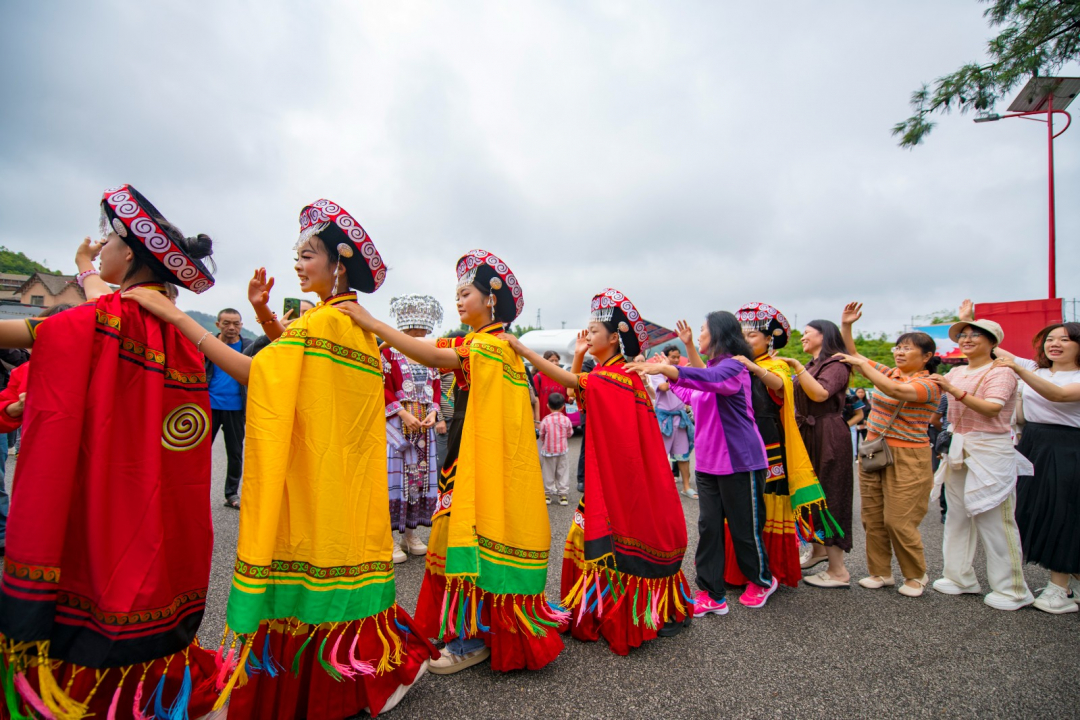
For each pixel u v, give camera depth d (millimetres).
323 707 2123
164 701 1887
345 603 2076
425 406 4438
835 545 3889
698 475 3539
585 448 3076
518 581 2570
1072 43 8328
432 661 2676
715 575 3434
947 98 9094
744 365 3453
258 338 4664
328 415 2107
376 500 2250
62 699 1595
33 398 1640
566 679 2650
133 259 1965
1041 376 3844
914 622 3381
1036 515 3652
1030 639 3170
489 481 2551
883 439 3865
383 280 2467
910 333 4004
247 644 1849
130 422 1795
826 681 2689
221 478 7012
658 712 2406
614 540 2979
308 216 2338
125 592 1690
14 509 1595
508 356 2736
